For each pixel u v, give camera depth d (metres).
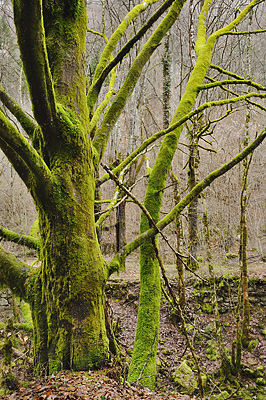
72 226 3.00
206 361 7.61
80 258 3.00
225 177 16.97
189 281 10.05
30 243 3.57
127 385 3.32
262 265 11.47
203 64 4.54
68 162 3.04
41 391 2.60
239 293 7.02
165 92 7.40
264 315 8.98
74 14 3.19
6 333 3.12
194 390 6.40
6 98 3.11
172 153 4.54
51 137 2.96
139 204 3.43
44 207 2.99
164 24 3.99
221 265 11.62
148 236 3.58
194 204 10.85
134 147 11.70
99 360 2.96
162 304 9.43
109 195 17.14
